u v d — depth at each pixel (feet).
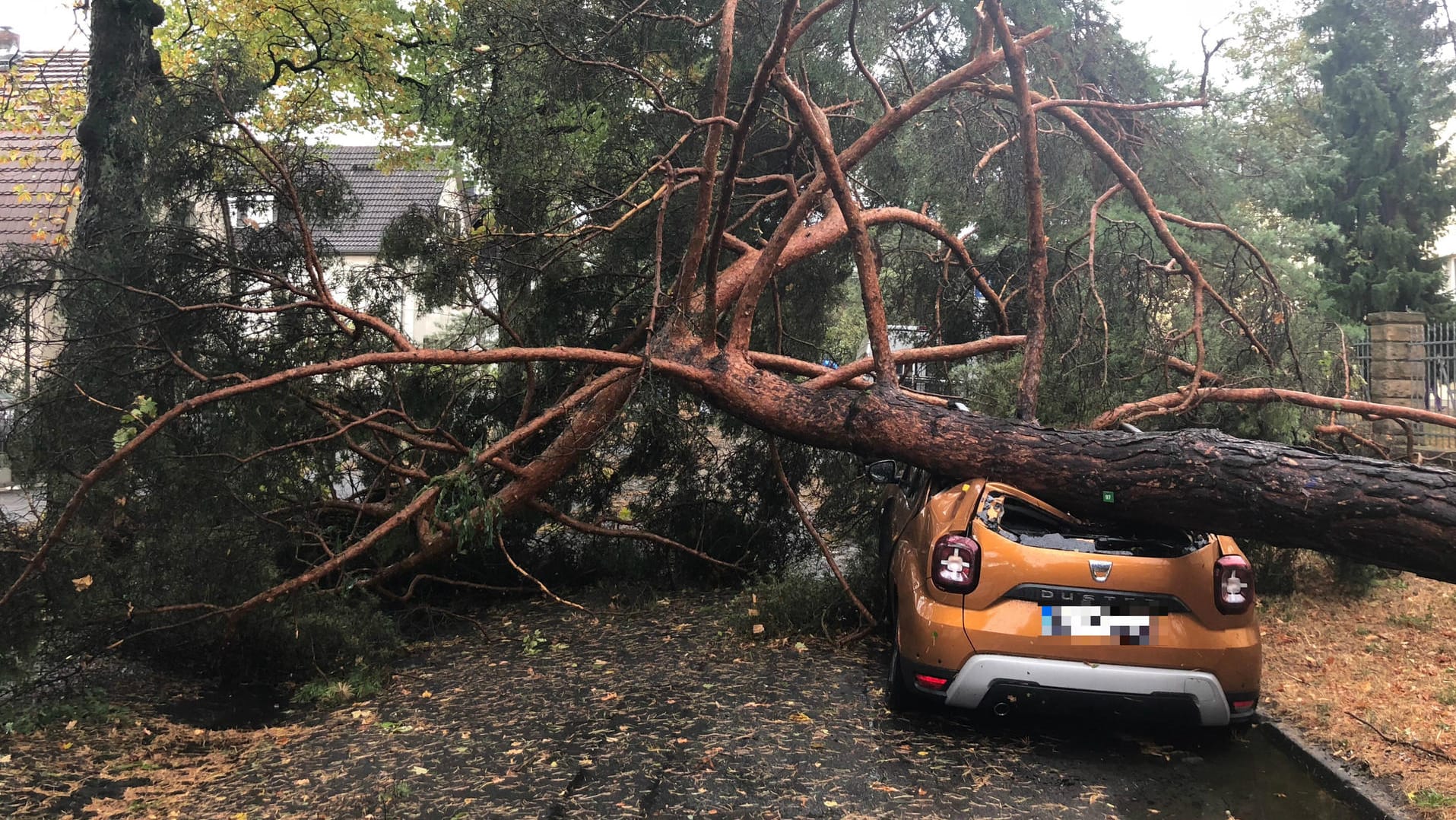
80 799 12.03
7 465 17.62
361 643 18.70
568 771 13.14
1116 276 23.38
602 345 26.96
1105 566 13.74
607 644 20.66
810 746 14.16
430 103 25.82
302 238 19.52
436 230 23.00
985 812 11.91
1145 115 23.25
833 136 27.78
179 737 14.65
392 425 23.30
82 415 18.03
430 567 24.26
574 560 26.71
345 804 11.98
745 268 22.90
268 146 20.38
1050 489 15.26
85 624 16.21
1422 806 11.86
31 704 15.90
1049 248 24.66
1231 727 15.07
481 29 22.97
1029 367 18.26
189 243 19.89
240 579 17.67
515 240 23.80
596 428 21.88
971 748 14.25
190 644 17.94
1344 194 49.01
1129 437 14.94
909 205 26.66
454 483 17.60
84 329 18.79
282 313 21.03
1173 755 14.21
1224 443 13.97
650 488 27.37
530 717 15.62
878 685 17.33
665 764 13.38
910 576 15.52
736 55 25.20
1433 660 18.65
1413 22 48.47
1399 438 32.09
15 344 19.02
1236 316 21.40
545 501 25.91
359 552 17.72
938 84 18.92
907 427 17.06
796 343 29.96
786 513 27.89
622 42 23.50
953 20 23.07
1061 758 13.96
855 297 33.17
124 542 17.63
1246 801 12.50
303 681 18.37
